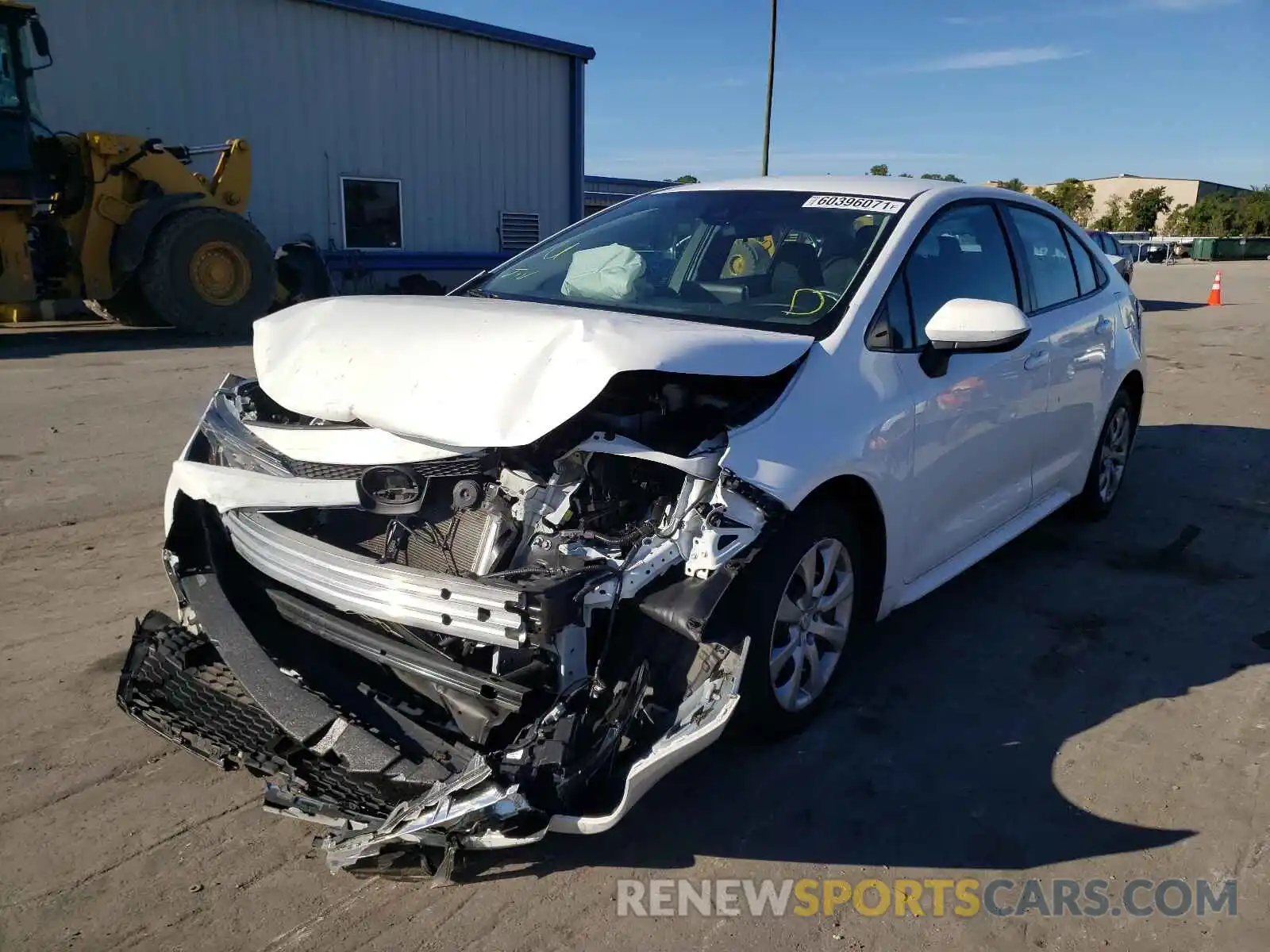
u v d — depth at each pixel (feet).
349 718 8.88
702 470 8.82
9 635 12.91
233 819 9.50
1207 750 11.02
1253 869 9.12
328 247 57.77
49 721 10.96
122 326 45.73
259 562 9.49
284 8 53.88
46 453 21.71
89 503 18.37
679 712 8.76
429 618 8.36
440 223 62.85
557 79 67.51
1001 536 14.39
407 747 8.61
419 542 9.11
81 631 13.10
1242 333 49.88
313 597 9.89
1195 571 16.28
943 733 11.25
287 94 54.80
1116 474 18.80
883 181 13.99
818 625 10.81
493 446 8.54
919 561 12.16
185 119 51.62
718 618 8.80
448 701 8.73
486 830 7.87
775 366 9.70
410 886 8.70
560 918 8.36
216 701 9.66
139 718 9.66
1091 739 11.21
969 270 13.37
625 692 8.68
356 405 9.45
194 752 9.22
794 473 9.37
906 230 12.31
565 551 8.46
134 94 49.88
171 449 22.39
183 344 40.06
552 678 8.40
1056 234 16.33
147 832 9.25
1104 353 16.72
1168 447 24.98
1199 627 14.15
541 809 7.95
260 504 9.59
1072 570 16.28
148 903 8.36
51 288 39.88
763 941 8.18
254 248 42.78
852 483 10.54
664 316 11.64
